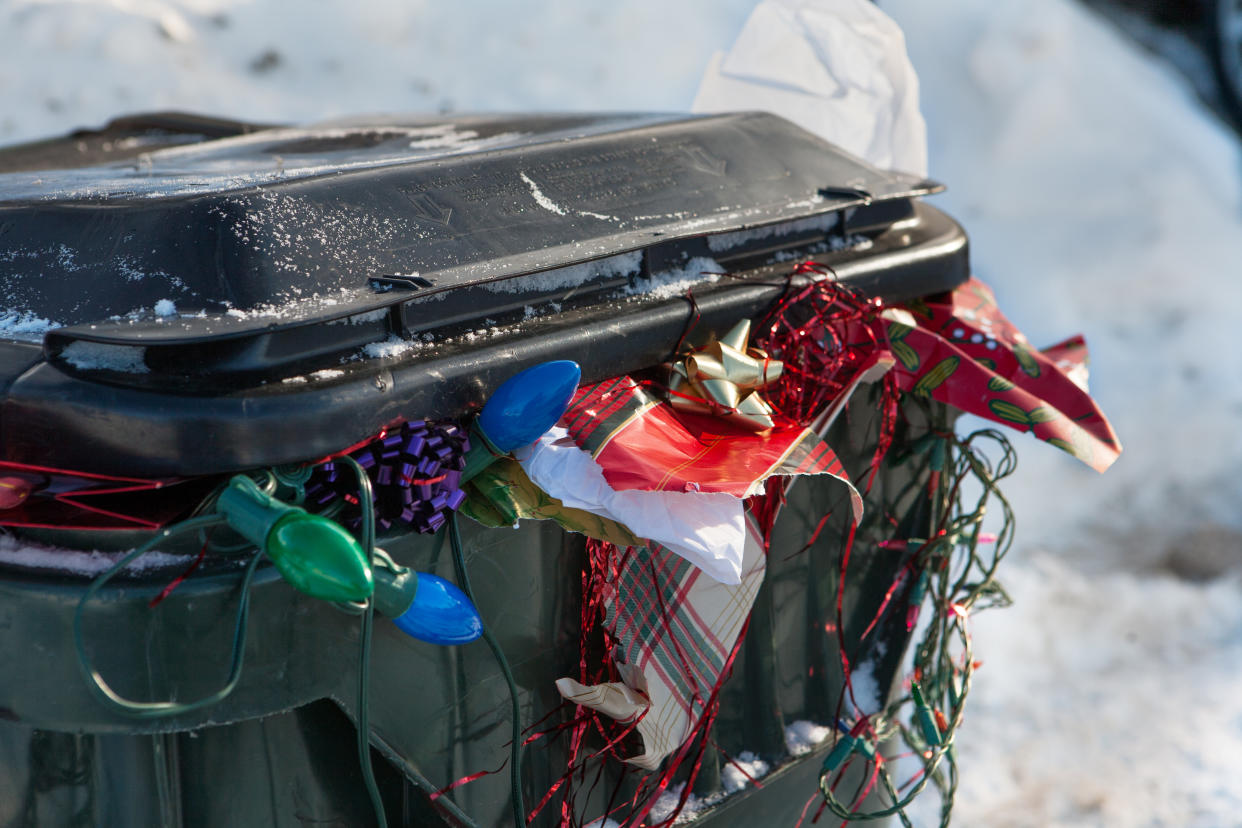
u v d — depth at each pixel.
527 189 1.35
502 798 1.29
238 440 0.98
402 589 1.04
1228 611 3.32
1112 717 2.89
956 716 1.66
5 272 1.24
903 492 1.75
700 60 5.38
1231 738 2.81
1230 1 6.15
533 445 1.18
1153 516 3.78
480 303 1.21
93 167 1.85
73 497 1.02
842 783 1.80
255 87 4.86
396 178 1.28
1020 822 2.54
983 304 1.81
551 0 5.45
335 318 1.05
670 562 1.32
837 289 1.43
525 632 1.26
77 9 4.84
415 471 1.07
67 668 1.00
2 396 1.04
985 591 1.86
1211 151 5.62
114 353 1.04
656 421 1.22
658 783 1.46
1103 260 4.99
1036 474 3.95
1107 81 5.69
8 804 1.11
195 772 1.07
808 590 1.64
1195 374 4.47
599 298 1.31
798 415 1.40
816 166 1.66
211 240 1.12
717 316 1.35
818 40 2.19
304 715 1.12
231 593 0.99
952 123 5.49
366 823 1.20
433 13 5.29
